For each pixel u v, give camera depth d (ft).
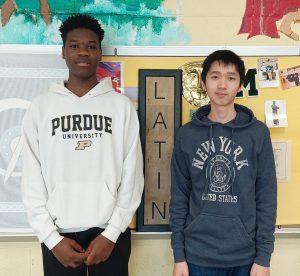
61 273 3.71
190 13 4.49
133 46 4.44
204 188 3.79
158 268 4.75
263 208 3.75
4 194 4.51
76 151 3.62
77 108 3.73
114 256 3.76
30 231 4.56
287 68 4.52
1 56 4.42
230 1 4.49
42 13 4.41
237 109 4.01
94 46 3.84
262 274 3.60
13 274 4.69
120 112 3.84
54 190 3.58
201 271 3.77
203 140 3.83
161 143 4.47
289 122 4.56
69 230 3.63
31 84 4.46
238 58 3.84
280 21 4.53
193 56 4.48
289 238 4.72
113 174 3.65
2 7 4.39
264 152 3.78
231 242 3.65
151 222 4.53
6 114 4.48
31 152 3.68
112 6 4.43
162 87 4.45
